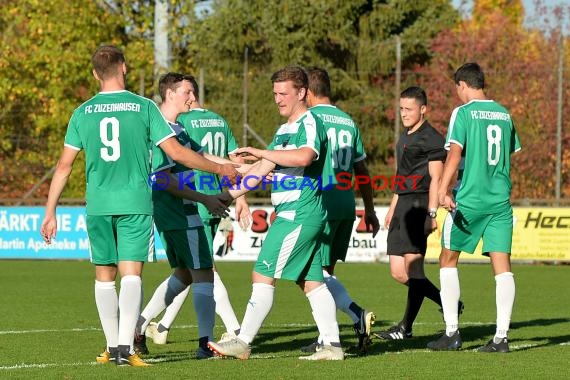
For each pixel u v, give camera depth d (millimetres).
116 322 19016
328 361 19266
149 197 18641
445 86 63219
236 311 30812
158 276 44156
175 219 20703
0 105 68500
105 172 18438
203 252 20688
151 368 18234
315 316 19469
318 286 19312
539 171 53500
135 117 18484
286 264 18906
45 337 24016
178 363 19000
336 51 75000
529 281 42000
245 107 54656
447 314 21531
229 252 51469
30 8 73938
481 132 21031
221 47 73875
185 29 76062
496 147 21109
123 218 18453
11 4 76375
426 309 31312
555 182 52625
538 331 25562
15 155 62375
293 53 72125
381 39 75312
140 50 71438
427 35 74000
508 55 64375
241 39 73500
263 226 51125
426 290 23766
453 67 66062
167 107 21672
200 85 53938
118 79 18750
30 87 69000
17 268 48031
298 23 73188
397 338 23688
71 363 19406
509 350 21109
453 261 21547
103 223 18547
